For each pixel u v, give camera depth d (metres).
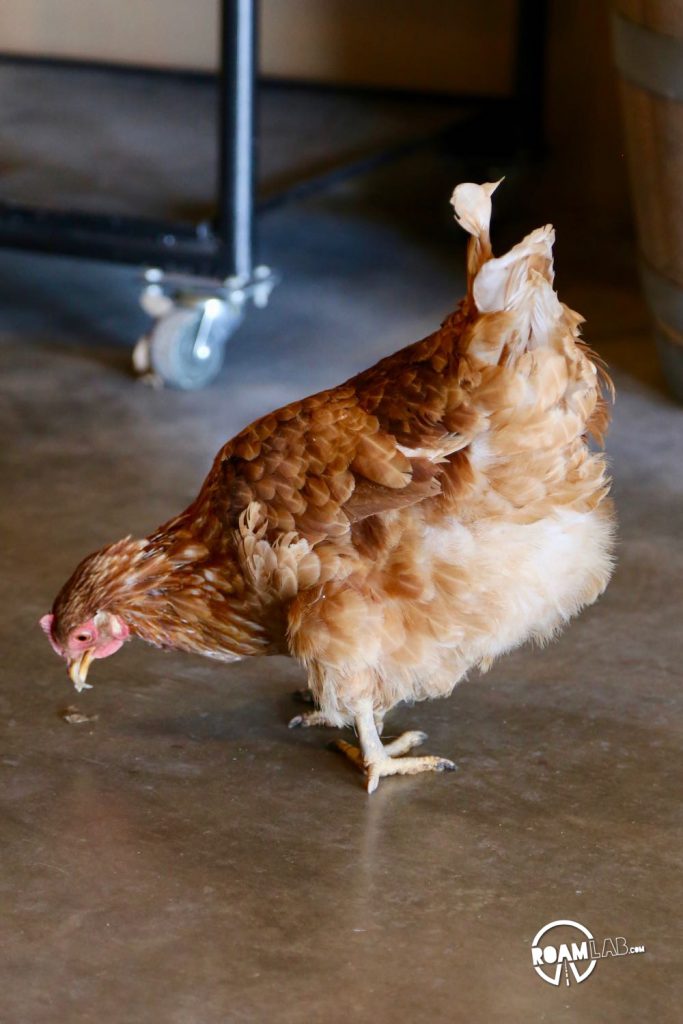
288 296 6.71
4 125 7.60
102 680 3.57
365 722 3.07
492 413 2.76
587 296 6.72
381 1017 2.41
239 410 5.40
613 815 3.00
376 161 6.85
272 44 8.80
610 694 3.49
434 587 2.91
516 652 3.70
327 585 2.91
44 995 2.45
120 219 5.56
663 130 4.88
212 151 7.22
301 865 2.84
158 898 2.72
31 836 2.92
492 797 3.07
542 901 2.72
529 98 8.34
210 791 3.10
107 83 8.62
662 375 5.77
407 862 2.84
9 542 4.28
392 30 8.60
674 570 4.15
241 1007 2.43
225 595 3.07
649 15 4.75
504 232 7.60
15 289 6.79
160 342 5.50
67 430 5.16
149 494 4.64
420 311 6.54
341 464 2.88
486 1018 2.41
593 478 2.97
